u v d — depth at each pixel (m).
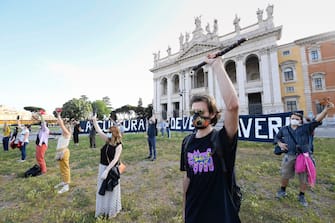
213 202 1.40
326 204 3.80
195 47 40.59
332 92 28.39
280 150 4.16
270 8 31.52
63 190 4.71
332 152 8.10
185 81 42.34
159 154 9.16
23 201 4.28
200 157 1.51
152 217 3.46
